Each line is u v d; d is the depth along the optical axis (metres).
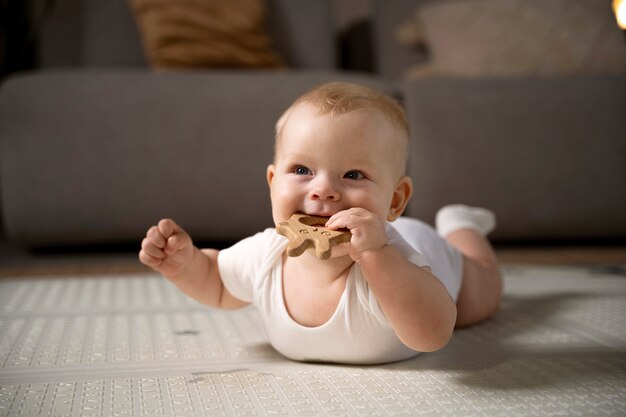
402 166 0.79
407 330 0.72
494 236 1.98
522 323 1.02
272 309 0.80
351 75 2.00
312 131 0.73
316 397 0.67
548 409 0.63
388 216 0.79
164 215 1.85
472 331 0.97
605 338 0.91
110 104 1.83
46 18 2.59
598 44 2.26
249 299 0.87
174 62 2.20
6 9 2.58
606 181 1.97
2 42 2.74
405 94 1.97
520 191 1.95
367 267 0.70
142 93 1.85
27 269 1.60
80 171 1.82
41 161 1.81
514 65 2.26
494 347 0.88
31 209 1.81
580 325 1.00
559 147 1.96
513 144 1.94
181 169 1.85
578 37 2.27
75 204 1.82
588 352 0.85
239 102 1.88
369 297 0.74
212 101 1.87
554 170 1.96
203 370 0.77
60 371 0.76
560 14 2.31
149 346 0.87
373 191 0.73
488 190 1.94
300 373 0.76
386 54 2.58
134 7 2.28
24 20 2.62
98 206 1.83
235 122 1.87
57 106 1.81
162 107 1.85
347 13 2.87
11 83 1.83
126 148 1.83
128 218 1.84
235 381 0.72
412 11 2.60
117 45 2.38
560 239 2.10
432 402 0.65
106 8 2.39
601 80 2.01
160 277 1.44
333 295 0.76
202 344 0.89
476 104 1.95
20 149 1.80
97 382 0.72
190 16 2.23
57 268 1.61
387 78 2.56
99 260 1.75
